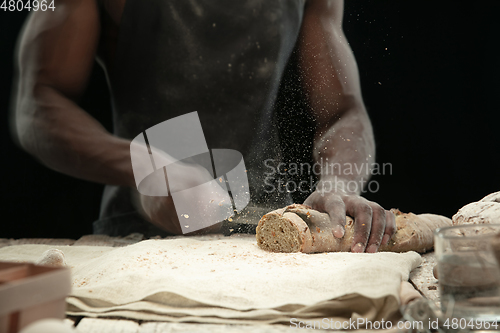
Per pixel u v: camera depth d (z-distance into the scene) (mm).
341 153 2023
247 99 2131
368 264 1430
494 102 3361
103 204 2209
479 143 3420
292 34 2186
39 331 937
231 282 1438
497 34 3256
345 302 1376
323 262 1536
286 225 1644
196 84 2100
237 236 1844
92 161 1947
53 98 2000
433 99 3385
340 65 2164
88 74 2078
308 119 2197
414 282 1532
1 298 988
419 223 1722
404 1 3211
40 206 3139
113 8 2086
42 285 1075
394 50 3246
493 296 1343
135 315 1395
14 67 2895
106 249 1730
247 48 2117
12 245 1812
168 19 2076
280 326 1372
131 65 2084
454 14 3238
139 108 2105
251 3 2113
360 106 2150
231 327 1371
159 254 1578
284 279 1439
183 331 1361
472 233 1395
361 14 2855
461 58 3316
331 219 1676
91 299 1423
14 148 3010
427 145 3443
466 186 3477
